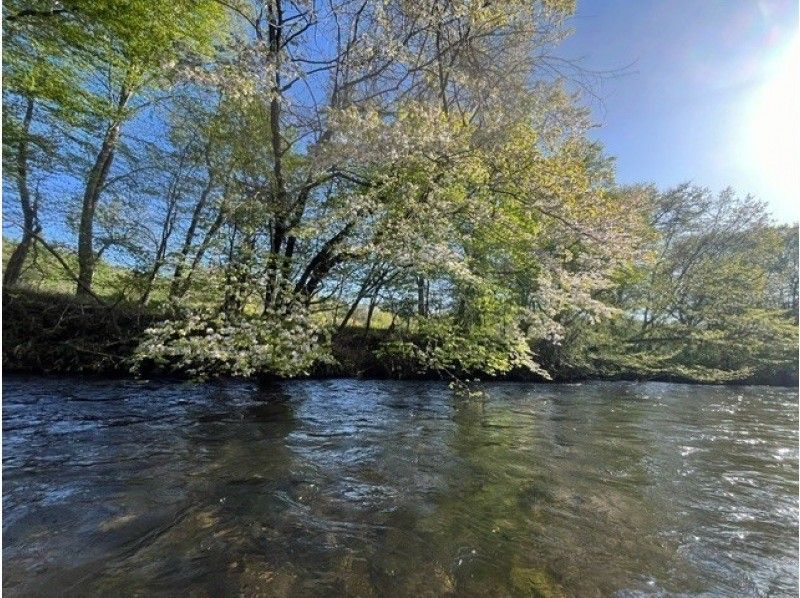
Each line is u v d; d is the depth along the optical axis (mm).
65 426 6027
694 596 2959
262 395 9211
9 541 3115
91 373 9867
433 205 8398
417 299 12398
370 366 12805
